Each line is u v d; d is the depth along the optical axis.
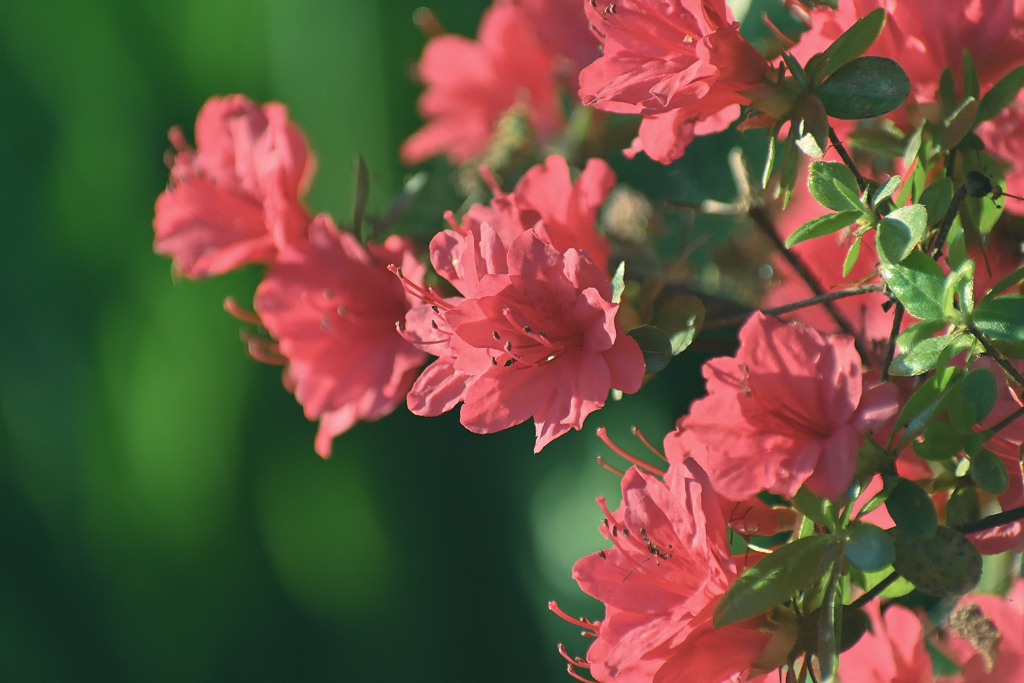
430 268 0.95
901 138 0.90
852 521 0.85
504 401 0.89
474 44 1.22
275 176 0.98
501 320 0.89
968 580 0.85
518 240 0.88
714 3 0.89
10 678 1.63
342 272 0.97
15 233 1.61
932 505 0.85
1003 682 0.91
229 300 1.01
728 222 1.15
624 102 0.89
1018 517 0.86
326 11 1.55
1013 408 0.87
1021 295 0.86
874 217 0.87
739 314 0.95
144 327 1.61
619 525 0.89
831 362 0.86
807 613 0.87
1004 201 0.90
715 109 0.90
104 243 1.60
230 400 1.62
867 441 0.86
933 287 0.85
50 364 1.62
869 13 0.88
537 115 1.14
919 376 0.88
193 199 1.01
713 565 0.87
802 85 0.89
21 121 1.59
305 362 0.98
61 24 1.55
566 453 1.56
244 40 1.58
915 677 0.92
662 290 0.95
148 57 1.58
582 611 1.52
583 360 0.89
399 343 0.97
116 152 1.59
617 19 0.90
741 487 0.86
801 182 0.98
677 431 0.89
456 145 1.25
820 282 0.96
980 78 0.90
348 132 1.56
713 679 0.87
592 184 0.91
